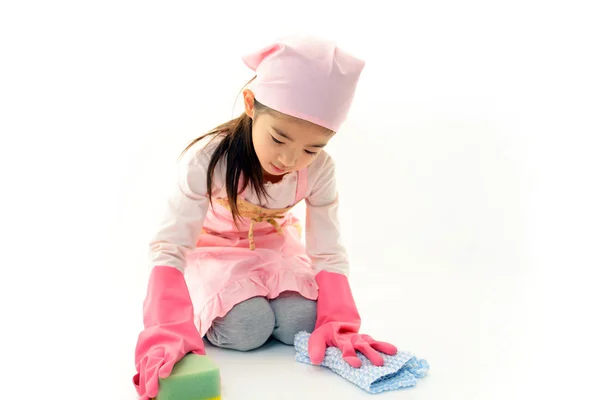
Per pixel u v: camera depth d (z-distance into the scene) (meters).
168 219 1.67
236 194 1.67
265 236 1.82
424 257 2.42
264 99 1.50
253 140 1.56
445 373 1.57
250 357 1.63
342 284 1.73
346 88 1.49
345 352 1.53
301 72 1.45
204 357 1.46
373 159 2.55
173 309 1.55
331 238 1.78
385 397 1.44
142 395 1.40
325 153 1.76
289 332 1.69
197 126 2.34
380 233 2.53
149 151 2.35
